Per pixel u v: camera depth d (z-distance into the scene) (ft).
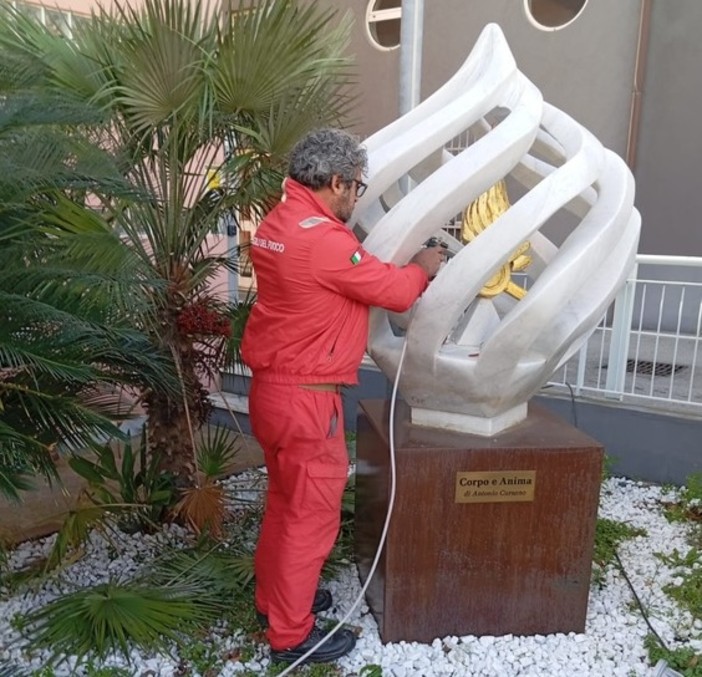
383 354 8.26
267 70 9.78
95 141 9.83
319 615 8.86
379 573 8.35
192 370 11.07
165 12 9.54
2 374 8.42
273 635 7.72
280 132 10.17
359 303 7.18
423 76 23.97
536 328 7.18
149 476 11.21
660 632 8.68
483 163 7.14
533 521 8.09
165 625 8.02
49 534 11.23
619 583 9.91
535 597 8.34
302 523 7.43
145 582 9.05
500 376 7.63
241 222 12.58
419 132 7.70
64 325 7.63
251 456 15.31
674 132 20.38
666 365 17.22
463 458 7.77
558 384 14.39
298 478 7.29
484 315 8.42
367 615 8.86
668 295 20.24
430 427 8.51
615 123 21.17
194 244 10.89
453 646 8.21
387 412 9.12
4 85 8.21
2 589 9.35
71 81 9.75
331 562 9.77
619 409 13.69
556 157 8.86
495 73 7.77
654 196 20.97
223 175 10.90
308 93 10.38
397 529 7.89
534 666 7.89
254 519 11.34
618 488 13.38
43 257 8.41
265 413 7.27
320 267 6.76
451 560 8.08
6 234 8.12
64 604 8.38
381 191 7.77
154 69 9.43
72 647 7.86
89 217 9.41
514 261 8.63
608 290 8.14
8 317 7.55
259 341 7.34
